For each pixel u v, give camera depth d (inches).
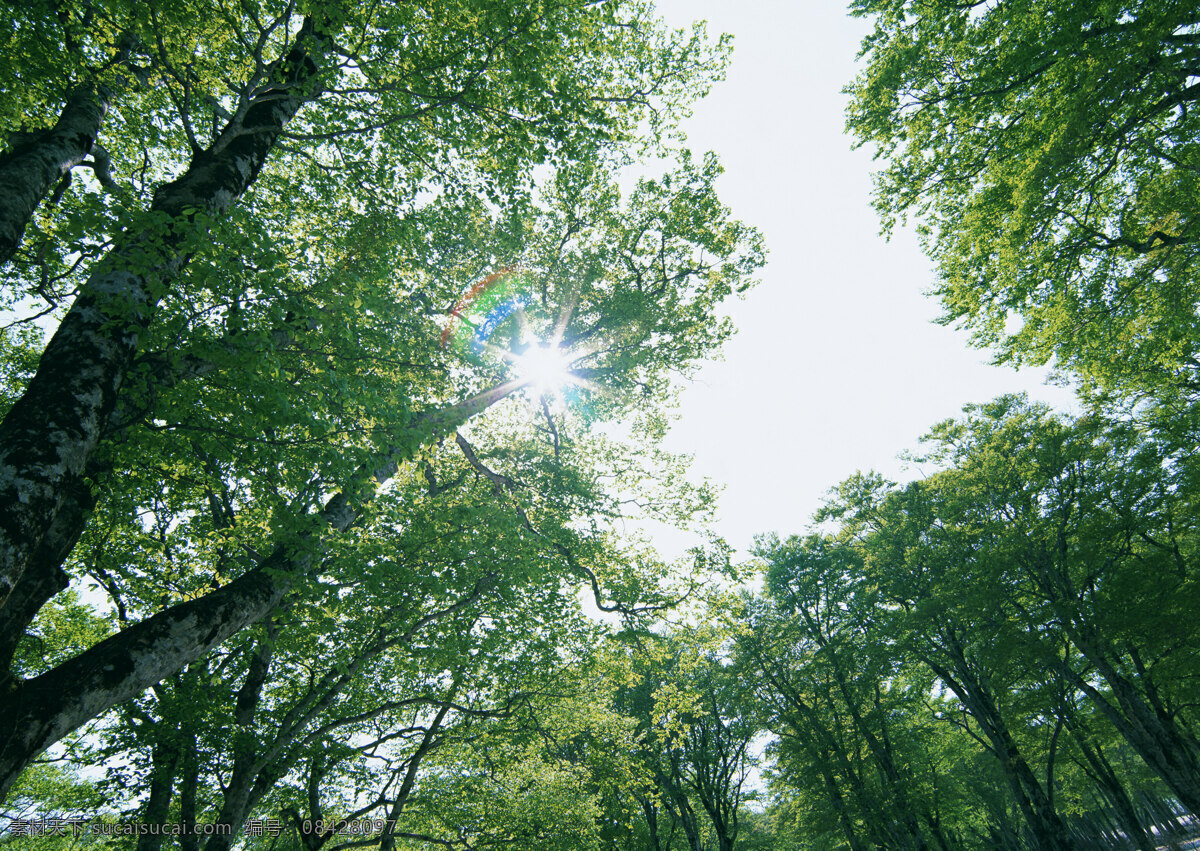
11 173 225.9
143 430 212.5
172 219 179.3
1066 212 483.5
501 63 334.6
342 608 348.8
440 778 655.8
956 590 891.4
